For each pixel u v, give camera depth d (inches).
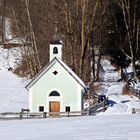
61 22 5349.4
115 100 4813.0
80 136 2299.5
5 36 7667.3
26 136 2326.5
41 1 5782.5
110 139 2183.8
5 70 6712.6
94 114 3969.0
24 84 6082.7
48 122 3065.9
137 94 5132.9
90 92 5022.1
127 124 2775.6
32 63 5856.3
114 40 5861.2
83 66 5078.7
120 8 5797.2
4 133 2455.7
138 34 5802.2
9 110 4785.9
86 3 5093.5
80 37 5251.0
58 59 3996.1
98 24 5442.9
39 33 5866.1
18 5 6077.8
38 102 4028.1
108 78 6077.8
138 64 5733.3
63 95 4008.4
